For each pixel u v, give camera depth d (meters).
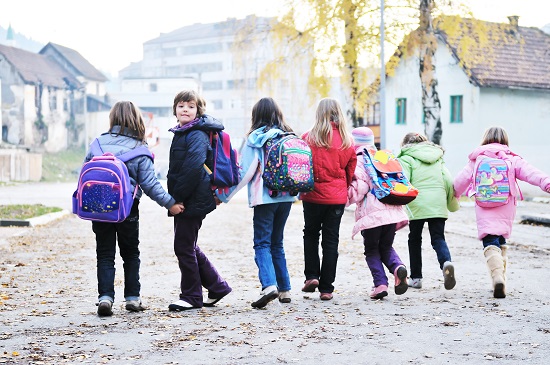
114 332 6.34
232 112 132.75
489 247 8.38
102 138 7.32
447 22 32.78
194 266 7.50
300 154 7.54
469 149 40.62
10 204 27.28
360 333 6.25
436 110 34.91
